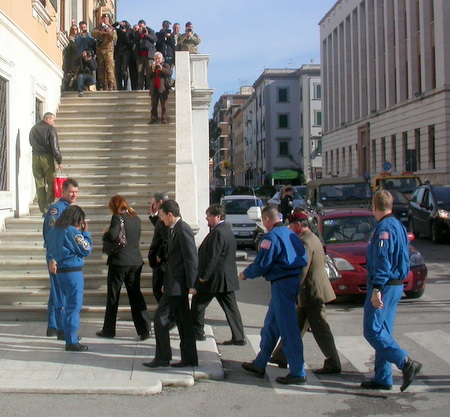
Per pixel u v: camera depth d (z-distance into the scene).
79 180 12.52
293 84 81.38
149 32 17.48
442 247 19.95
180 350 7.38
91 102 15.35
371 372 7.24
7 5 11.02
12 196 11.25
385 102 50.81
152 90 14.20
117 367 7.05
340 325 9.62
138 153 13.42
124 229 8.15
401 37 46.50
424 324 9.50
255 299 11.88
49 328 8.35
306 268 7.05
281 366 7.43
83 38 15.95
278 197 25.73
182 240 6.95
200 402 6.17
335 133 64.19
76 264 7.62
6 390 6.27
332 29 65.06
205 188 15.63
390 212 6.52
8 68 11.05
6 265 10.00
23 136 11.98
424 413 5.89
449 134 39.06
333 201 22.03
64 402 6.06
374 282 6.21
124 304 9.76
